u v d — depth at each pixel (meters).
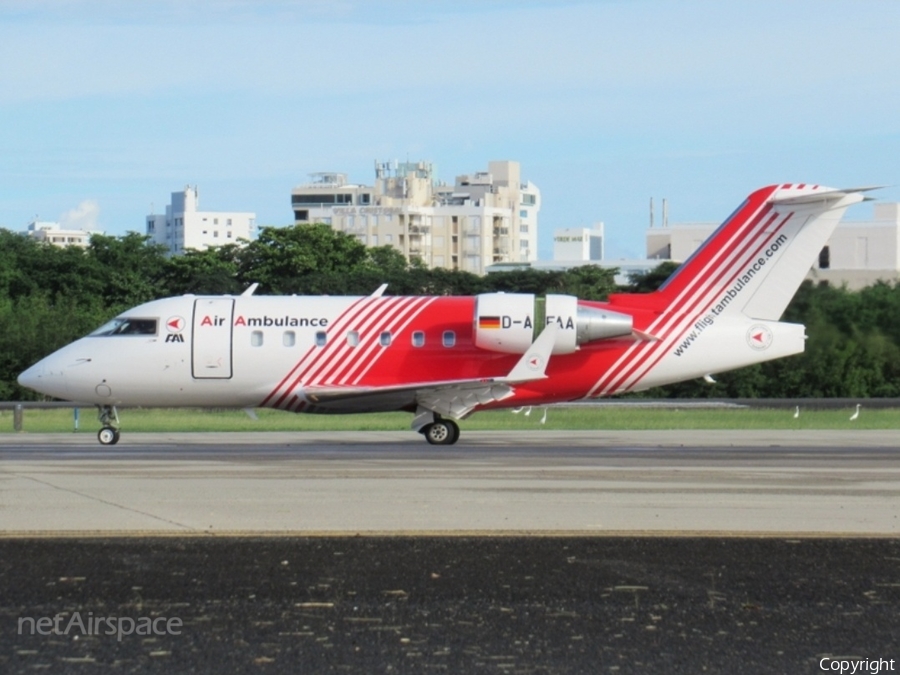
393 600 33.19
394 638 29.89
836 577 36.03
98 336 85.81
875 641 29.89
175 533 41.62
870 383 135.38
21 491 51.34
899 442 84.75
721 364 86.12
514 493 51.59
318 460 66.75
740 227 86.25
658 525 43.66
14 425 102.56
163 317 85.31
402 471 60.25
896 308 136.75
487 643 29.55
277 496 50.12
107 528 42.38
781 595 34.03
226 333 84.69
